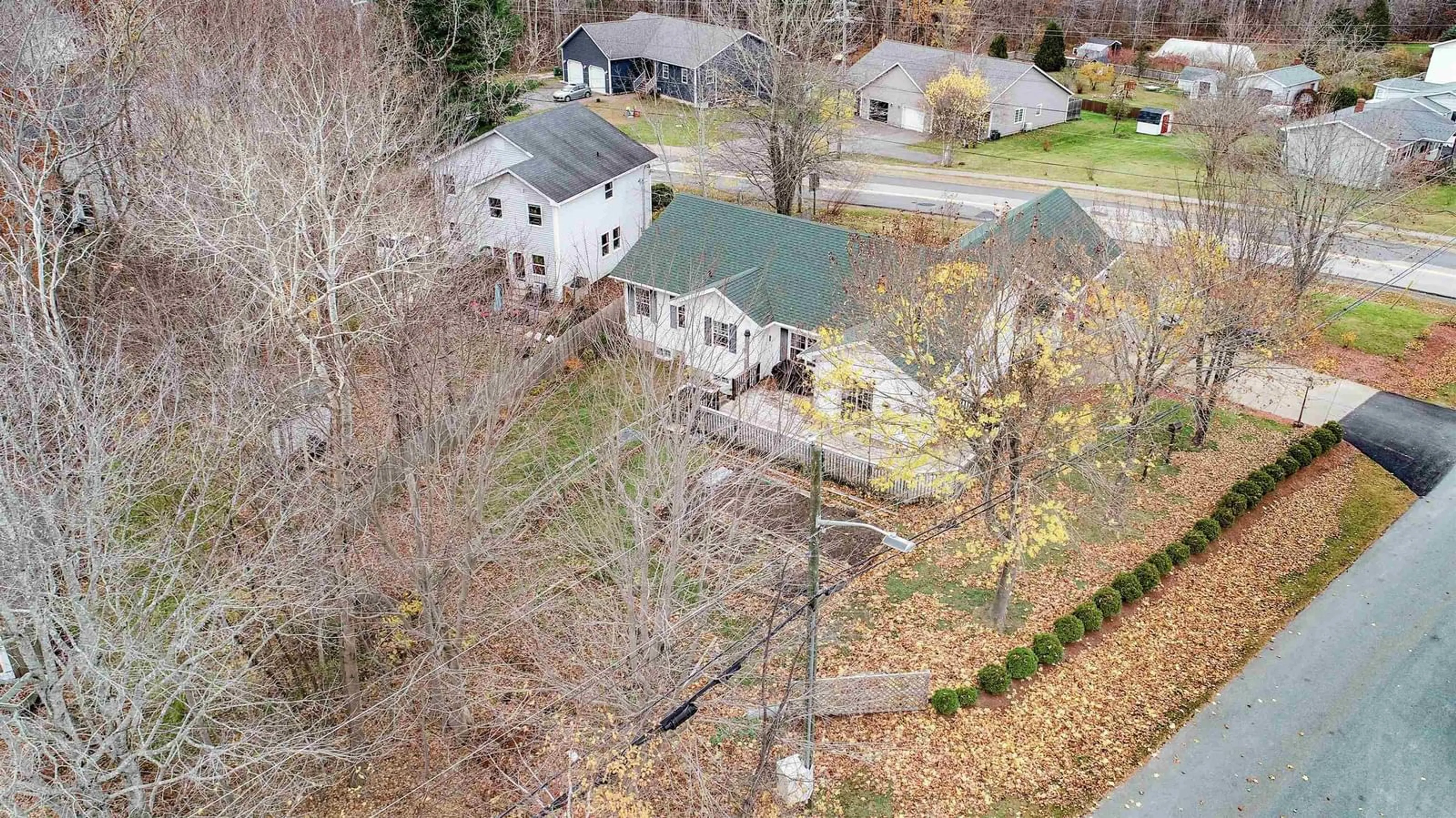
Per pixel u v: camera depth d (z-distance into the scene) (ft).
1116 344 75.05
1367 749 63.62
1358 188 98.94
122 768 40.83
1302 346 95.14
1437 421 101.55
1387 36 234.38
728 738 62.03
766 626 65.72
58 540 39.52
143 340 63.16
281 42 100.89
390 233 69.26
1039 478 66.39
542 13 253.85
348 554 57.21
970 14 242.17
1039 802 59.62
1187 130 191.83
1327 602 76.69
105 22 86.79
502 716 60.39
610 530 66.49
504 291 103.35
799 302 100.32
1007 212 96.63
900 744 62.95
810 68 140.87
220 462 51.37
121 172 81.56
